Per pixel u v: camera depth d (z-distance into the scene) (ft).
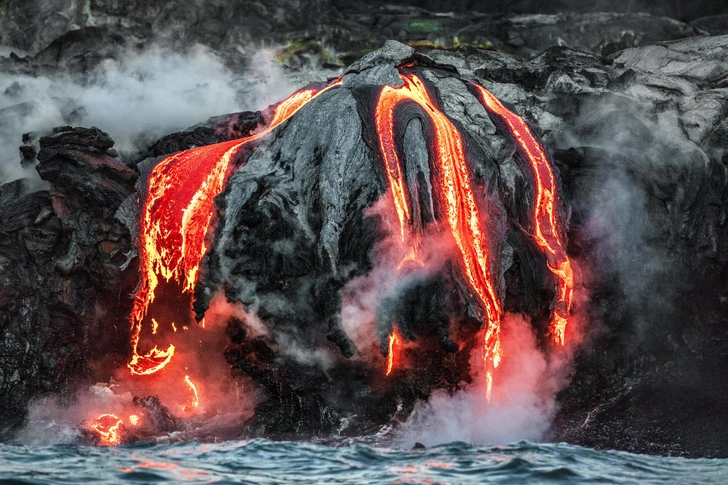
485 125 222.48
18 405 221.25
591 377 215.92
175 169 223.51
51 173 225.35
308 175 207.82
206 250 203.51
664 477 145.69
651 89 260.01
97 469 141.79
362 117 211.61
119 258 222.48
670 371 221.66
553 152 234.58
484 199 210.79
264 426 202.69
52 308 225.35
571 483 139.23
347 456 161.07
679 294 231.91
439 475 143.43
